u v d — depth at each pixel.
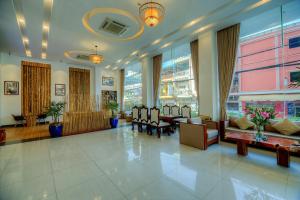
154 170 2.74
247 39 4.84
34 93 8.16
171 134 5.61
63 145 4.37
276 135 3.52
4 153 3.73
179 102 7.06
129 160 3.21
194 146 4.01
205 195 2.01
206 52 5.04
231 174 2.56
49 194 2.07
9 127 7.27
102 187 2.22
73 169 2.82
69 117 5.92
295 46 3.95
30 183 2.35
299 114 3.91
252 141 3.08
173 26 4.67
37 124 7.94
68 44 6.06
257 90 4.69
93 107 7.13
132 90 10.49
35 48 6.53
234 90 5.07
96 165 2.98
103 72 10.68
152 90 8.05
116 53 7.30
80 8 3.71
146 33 5.14
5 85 7.40
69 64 9.40
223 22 4.45
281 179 2.38
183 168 2.80
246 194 2.01
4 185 2.31
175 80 7.21
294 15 3.88
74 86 9.53
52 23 4.41
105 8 3.74
